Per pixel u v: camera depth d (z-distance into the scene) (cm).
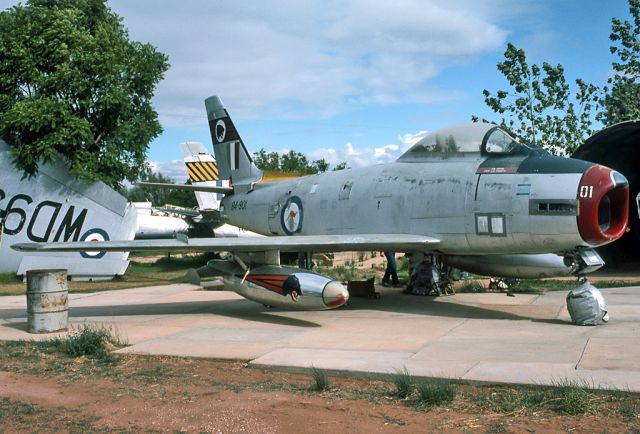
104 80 2147
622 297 1193
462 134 1088
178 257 3362
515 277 1205
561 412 471
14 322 1077
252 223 1628
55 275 948
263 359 683
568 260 938
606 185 859
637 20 2894
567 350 677
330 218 1305
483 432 438
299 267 1120
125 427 479
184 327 962
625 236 2030
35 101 1997
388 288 1497
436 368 607
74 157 2053
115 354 756
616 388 504
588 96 2722
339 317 1039
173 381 622
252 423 476
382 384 583
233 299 1370
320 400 534
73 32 2127
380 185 1189
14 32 2097
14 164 1973
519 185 944
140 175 2391
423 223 1082
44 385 624
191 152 3684
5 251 1973
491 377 561
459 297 1262
